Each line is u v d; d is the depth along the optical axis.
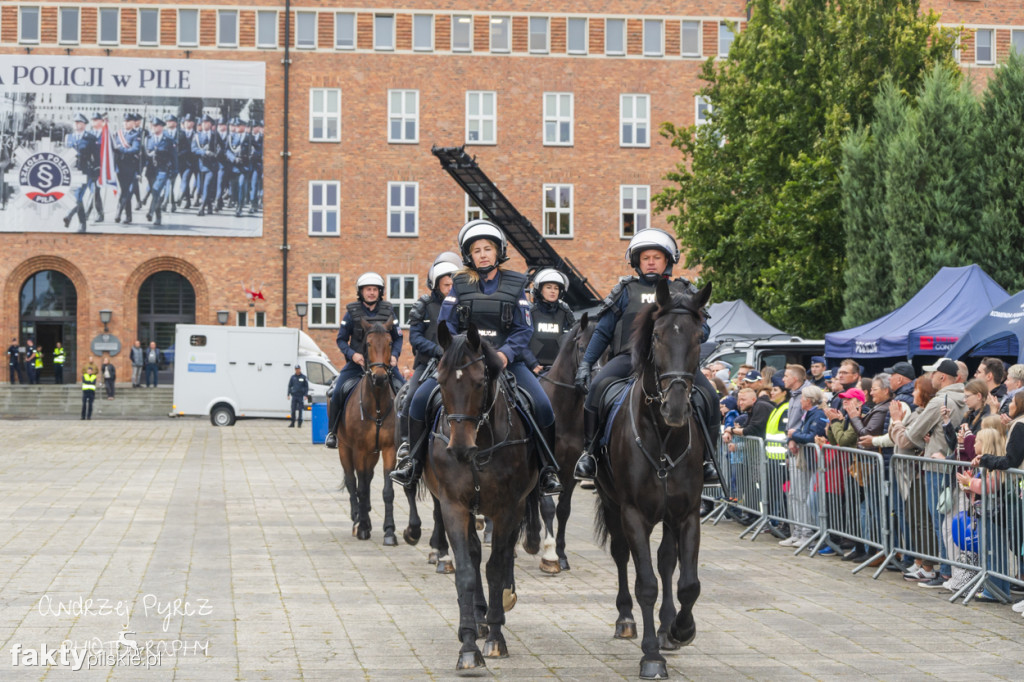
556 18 52.06
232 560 11.95
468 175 33.91
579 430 10.90
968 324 18.05
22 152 50.16
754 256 32.41
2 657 7.58
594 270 52.28
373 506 17.52
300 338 44.75
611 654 7.88
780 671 7.41
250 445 31.55
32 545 12.73
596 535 8.65
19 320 50.91
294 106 51.38
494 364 7.60
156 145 50.72
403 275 51.91
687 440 7.43
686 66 52.53
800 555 12.88
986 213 24.56
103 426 40.59
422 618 9.05
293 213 51.44
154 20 50.81
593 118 52.25
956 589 10.33
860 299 27.30
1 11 50.16
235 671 7.29
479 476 7.67
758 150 32.19
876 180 27.38
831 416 12.95
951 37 32.16
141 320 51.31
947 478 10.52
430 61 51.75
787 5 33.25
